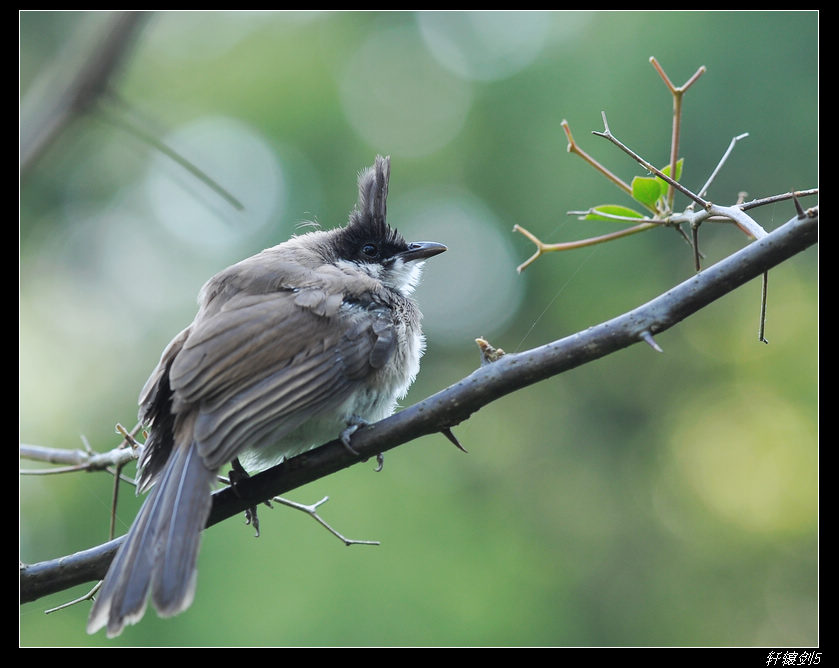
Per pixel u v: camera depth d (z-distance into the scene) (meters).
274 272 7.12
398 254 8.31
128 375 15.37
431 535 13.50
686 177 14.37
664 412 16.27
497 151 15.62
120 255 15.95
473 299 15.98
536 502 15.69
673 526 15.80
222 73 16.25
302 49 16.31
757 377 15.98
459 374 16.05
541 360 5.63
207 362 6.25
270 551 12.22
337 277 7.18
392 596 12.55
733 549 15.49
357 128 15.98
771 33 14.08
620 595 15.24
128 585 5.32
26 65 15.53
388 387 7.11
